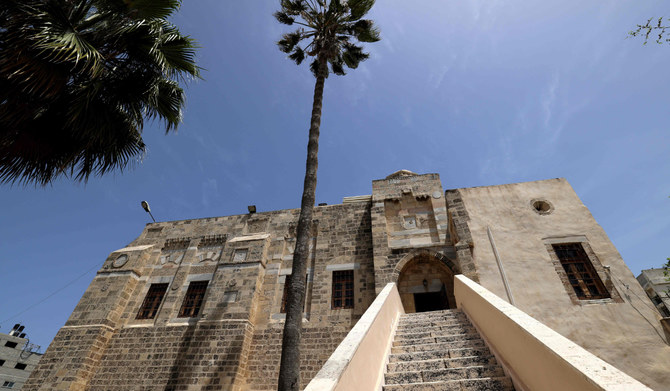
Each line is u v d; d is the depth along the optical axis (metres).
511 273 11.21
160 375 12.65
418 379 4.57
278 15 11.45
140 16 7.93
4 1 6.06
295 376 5.98
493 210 12.88
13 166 6.91
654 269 25.58
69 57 6.20
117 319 14.61
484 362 4.82
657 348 8.85
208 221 17.92
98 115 7.36
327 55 10.76
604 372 2.23
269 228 16.84
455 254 12.92
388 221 14.91
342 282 14.23
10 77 5.81
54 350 13.27
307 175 8.79
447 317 8.01
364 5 10.91
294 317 6.66
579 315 9.88
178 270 15.98
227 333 12.72
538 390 3.22
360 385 3.53
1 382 35.31
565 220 12.04
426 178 15.93
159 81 8.33
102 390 12.59
